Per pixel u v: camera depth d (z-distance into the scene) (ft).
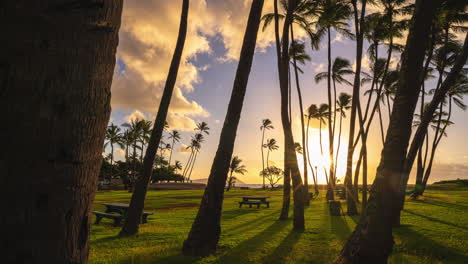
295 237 29.04
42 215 3.36
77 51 3.50
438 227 33.86
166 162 263.29
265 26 59.36
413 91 15.76
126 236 28.96
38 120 3.28
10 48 3.17
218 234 22.29
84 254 3.96
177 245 24.09
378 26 62.23
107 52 3.99
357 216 49.73
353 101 58.03
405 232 30.63
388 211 15.37
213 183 22.40
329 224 39.11
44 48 3.26
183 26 32.35
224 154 22.93
